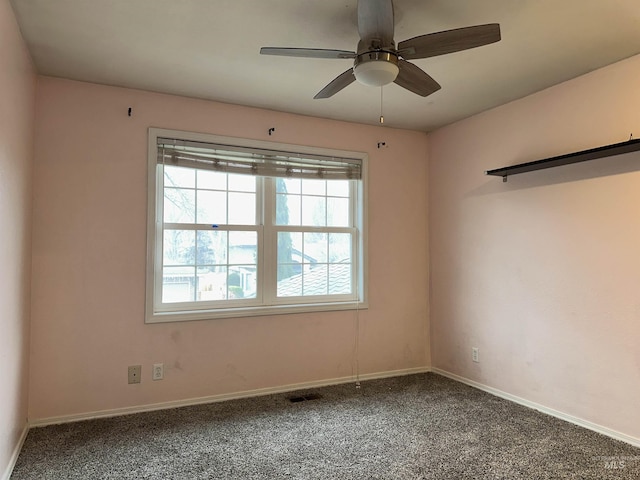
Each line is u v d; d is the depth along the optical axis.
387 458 2.30
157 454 2.34
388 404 3.16
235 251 3.44
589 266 2.73
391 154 4.02
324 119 3.73
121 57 2.56
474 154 3.64
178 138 3.18
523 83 2.94
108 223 2.96
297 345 3.56
